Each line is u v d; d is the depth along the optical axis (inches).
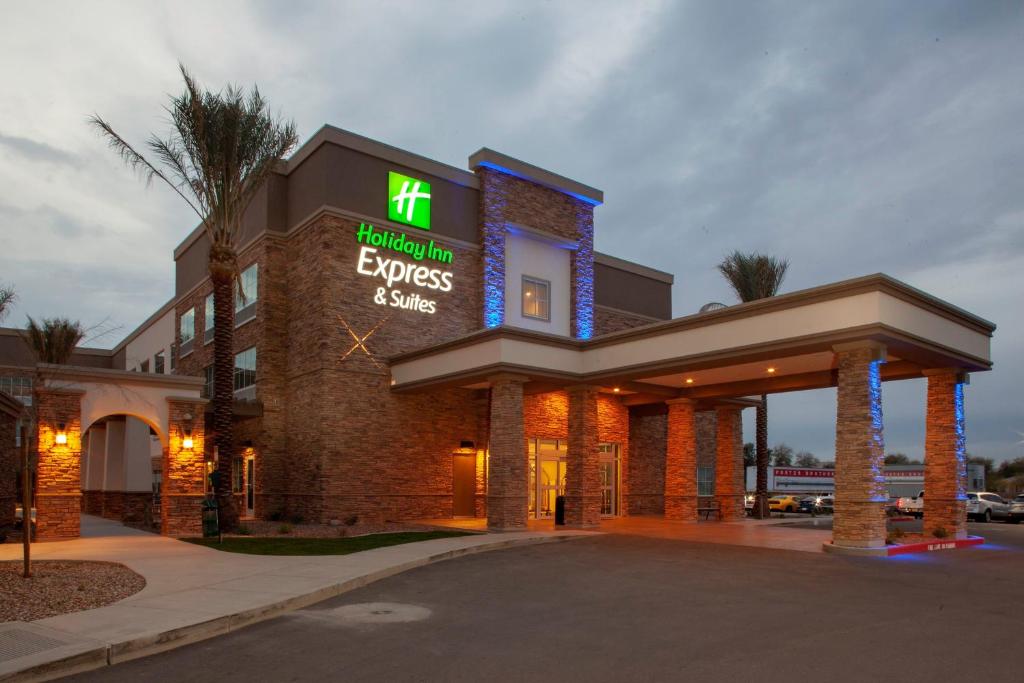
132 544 739.4
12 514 941.8
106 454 1264.8
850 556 684.1
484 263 1182.9
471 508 1148.5
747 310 793.6
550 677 300.7
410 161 1139.3
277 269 1150.3
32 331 1268.5
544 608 441.1
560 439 1198.3
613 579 550.6
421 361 1035.3
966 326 840.9
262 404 1107.3
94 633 346.9
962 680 297.9
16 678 291.9
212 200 915.4
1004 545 837.8
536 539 797.9
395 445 1075.9
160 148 903.7
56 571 539.5
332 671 309.0
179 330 1606.8
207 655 334.0
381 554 643.5
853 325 708.7
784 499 1718.8
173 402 874.1
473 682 293.9
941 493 860.0
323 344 1032.8
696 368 874.8
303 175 1127.0
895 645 351.9
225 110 902.4
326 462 1011.9
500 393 935.0
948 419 865.5
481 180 1211.2
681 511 1128.2
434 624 395.9
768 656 331.9
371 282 1080.2
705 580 548.1
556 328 1273.4
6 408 907.4
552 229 1278.3
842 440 719.7
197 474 877.2
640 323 1460.4
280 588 467.2
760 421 1385.3
